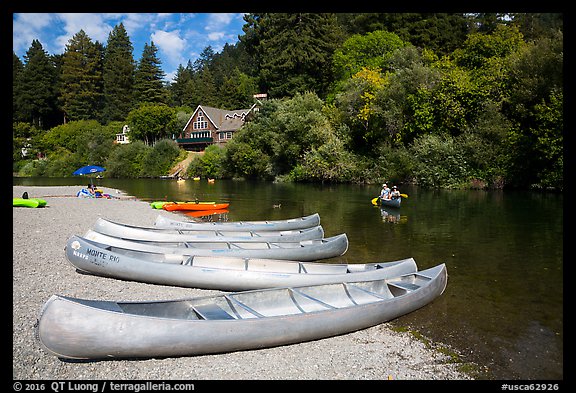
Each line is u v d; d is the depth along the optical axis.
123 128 79.00
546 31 54.25
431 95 37.06
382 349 6.74
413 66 39.34
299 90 59.53
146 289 9.26
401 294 8.31
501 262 11.65
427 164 35.56
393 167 37.62
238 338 6.38
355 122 42.81
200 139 72.81
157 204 22.89
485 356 6.50
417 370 6.13
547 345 6.84
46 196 28.86
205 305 7.18
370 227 17.17
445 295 9.11
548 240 14.27
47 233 14.72
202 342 6.21
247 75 97.75
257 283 9.12
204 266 9.52
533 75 30.08
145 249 11.16
